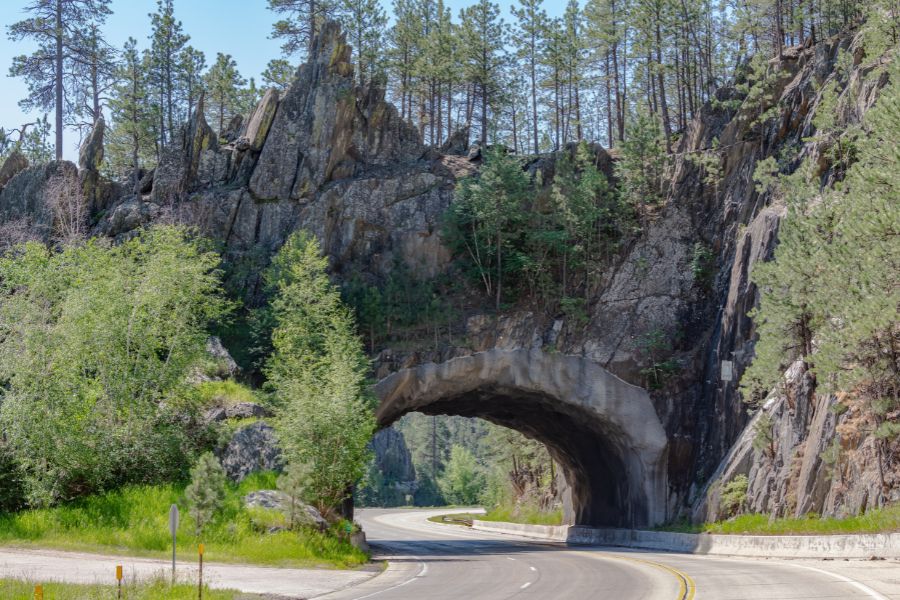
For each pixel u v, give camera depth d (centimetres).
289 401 4016
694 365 5056
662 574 2430
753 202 5050
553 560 3316
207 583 2119
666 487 4947
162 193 5588
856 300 2898
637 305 5228
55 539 3141
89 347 3881
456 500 14325
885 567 2389
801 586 1966
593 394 5072
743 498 4075
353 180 5575
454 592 2105
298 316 4553
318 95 5662
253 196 5547
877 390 2983
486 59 6806
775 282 3706
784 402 3962
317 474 3600
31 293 4128
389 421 5331
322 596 2088
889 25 4350
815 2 6084
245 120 6184
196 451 4056
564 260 5269
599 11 7012
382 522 9281
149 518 3366
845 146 4291
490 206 5247
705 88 6788
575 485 6394
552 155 5825
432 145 6247
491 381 5125
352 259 5447
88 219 5666
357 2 6625
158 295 4084
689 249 5281
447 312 5166
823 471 3494
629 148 5453
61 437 3566
